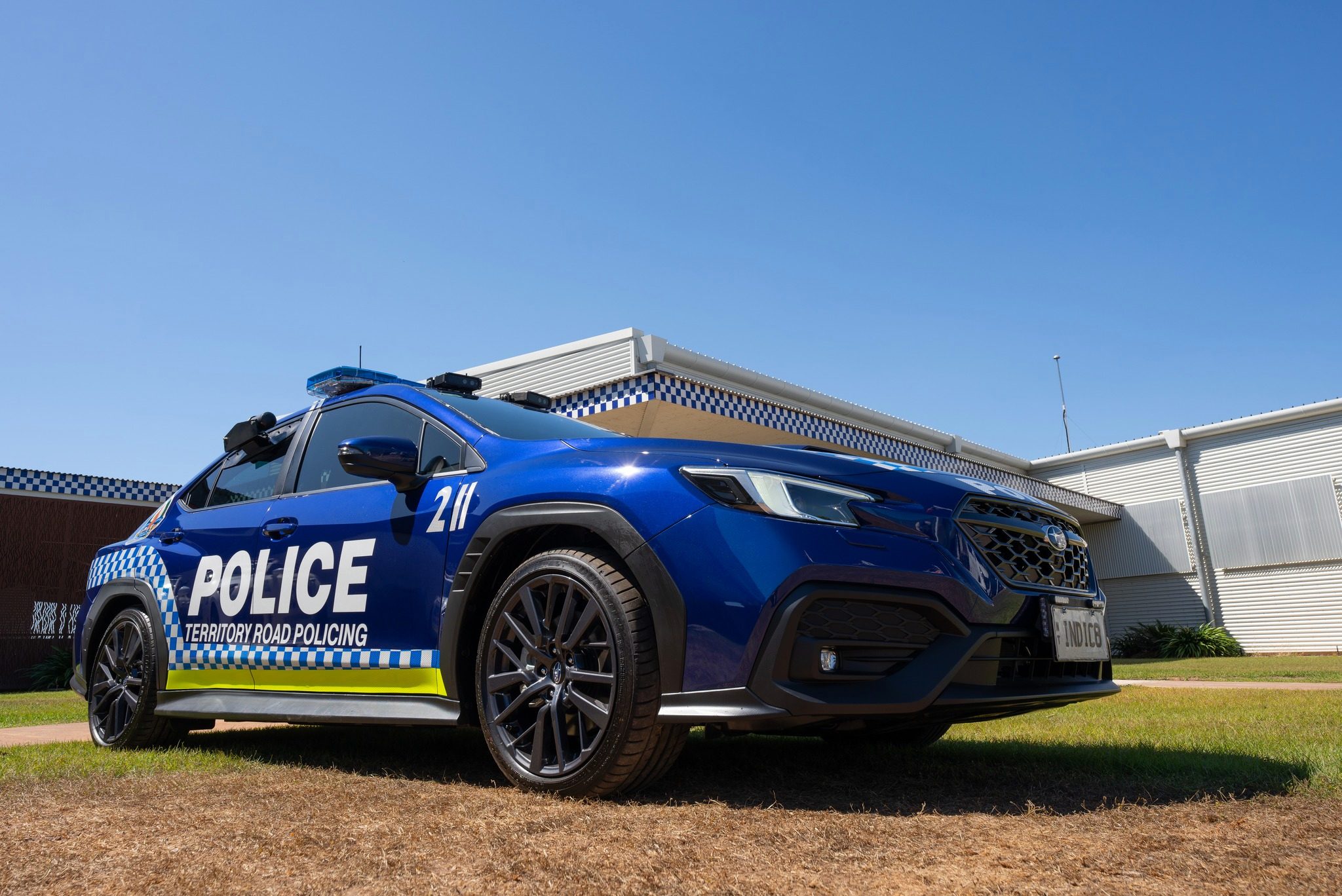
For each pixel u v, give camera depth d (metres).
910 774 2.58
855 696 2.04
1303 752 2.71
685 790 2.31
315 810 2.08
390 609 2.73
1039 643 2.34
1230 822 1.86
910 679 2.11
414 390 3.23
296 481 3.37
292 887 1.46
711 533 2.16
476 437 2.86
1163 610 17.77
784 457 2.41
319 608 2.94
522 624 2.43
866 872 1.52
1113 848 1.65
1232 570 17.08
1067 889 1.41
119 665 3.69
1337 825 1.81
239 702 3.12
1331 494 15.98
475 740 3.62
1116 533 18.53
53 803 2.19
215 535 3.48
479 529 2.56
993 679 2.23
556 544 2.56
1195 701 5.00
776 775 2.56
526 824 1.89
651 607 2.18
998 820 1.92
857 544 2.15
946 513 2.31
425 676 2.60
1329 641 15.80
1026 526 2.44
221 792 2.35
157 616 3.55
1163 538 17.81
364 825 1.90
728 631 2.08
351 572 2.88
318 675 2.90
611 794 2.19
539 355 10.11
